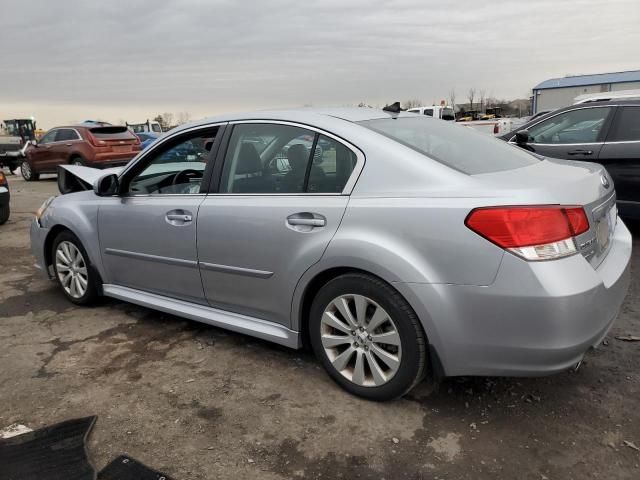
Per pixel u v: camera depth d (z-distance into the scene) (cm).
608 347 331
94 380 309
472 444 242
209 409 275
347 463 231
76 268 430
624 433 246
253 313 320
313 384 298
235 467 230
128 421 266
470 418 262
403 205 248
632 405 268
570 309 221
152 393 293
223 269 320
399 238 247
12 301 455
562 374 301
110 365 328
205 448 244
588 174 274
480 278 229
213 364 326
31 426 264
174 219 341
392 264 246
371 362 270
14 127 3111
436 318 241
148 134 2261
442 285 238
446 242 235
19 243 698
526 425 254
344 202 267
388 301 254
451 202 238
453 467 227
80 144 1495
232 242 311
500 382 294
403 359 257
